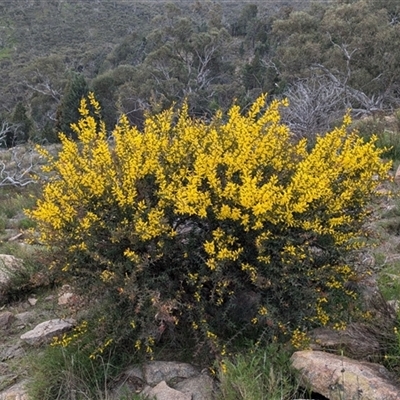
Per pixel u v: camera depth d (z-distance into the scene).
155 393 3.25
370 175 3.85
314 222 3.49
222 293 3.53
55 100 43.56
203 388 3.32
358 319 3.66
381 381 2.94
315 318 3.54
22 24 81.94
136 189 3.72
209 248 3.45
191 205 3.53
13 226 8.47
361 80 22.78
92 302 3.69
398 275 4.29
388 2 30.14
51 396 3.38
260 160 3.69
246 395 2.93
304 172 3.60
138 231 3.47
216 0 84.31
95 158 3.84
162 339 3.81
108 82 36.88
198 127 4.14
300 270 3.54
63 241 3.70
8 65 65.75
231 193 3.47
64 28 81.50
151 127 4.12
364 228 4.07
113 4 92.94
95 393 3.37
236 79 42.38
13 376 3.75
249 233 3.58
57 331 4.08
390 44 22.92
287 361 3.27
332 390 2.97
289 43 30.72
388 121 9.67
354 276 3.71
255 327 3.69
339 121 10.41
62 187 3.89
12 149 19.23
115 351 3.62
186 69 41.06
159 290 3.60
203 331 3.52
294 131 10.01
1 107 49.34
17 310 4.82
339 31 28.48
